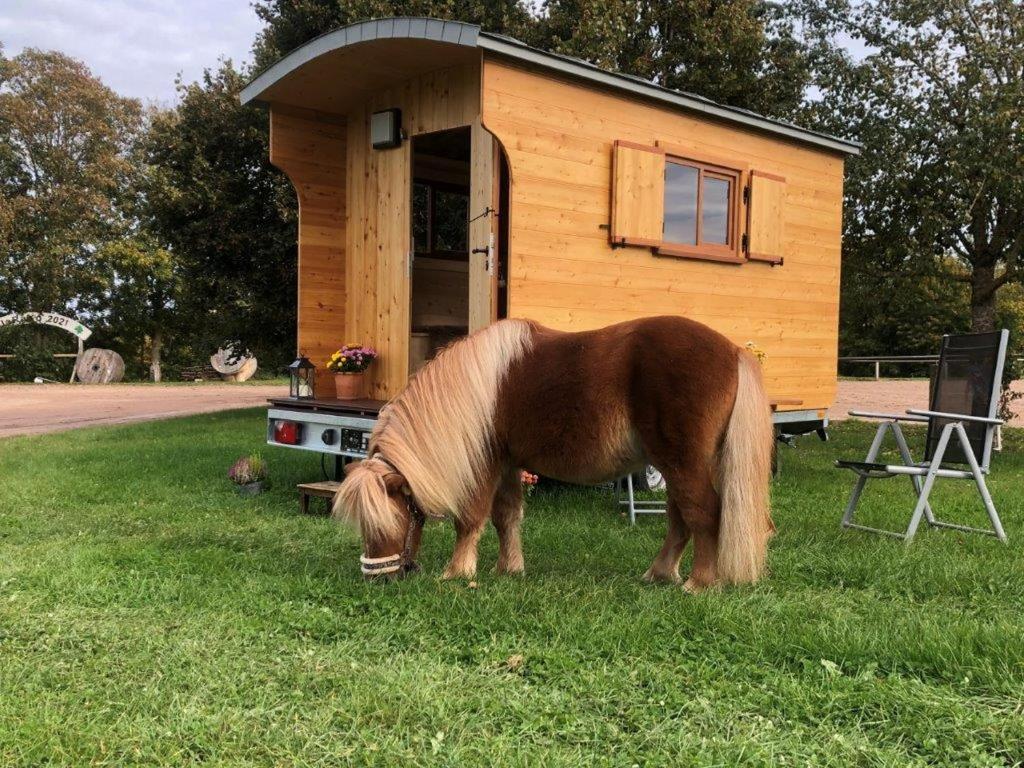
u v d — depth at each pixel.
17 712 2.40
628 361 3.46
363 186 6.45
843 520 4.95
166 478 7.06
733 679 2.63
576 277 5.36
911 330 18.98
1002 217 10.14
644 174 5.66
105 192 29.06
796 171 7.04
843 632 2.89
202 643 2.95
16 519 5.30
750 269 6.66
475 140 5.62
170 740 2.24
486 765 2.09
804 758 2.09
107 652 2.88
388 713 2.37
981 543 4.47
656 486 6.24
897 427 5.11
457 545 3.79
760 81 12.30
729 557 3.34
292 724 2.33
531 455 3.64
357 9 11.05
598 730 2.26
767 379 6.88
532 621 3.10
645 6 12.28
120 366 27.02
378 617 3.22
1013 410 13.53
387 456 3.54
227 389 23.80
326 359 6.55
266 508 5.74
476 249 5.61
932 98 9.98
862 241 10.99
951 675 2.55
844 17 10.69
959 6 9.70
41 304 27.73
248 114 12.20
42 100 28.34
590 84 5.39
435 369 3.71
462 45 4.75
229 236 12.32
